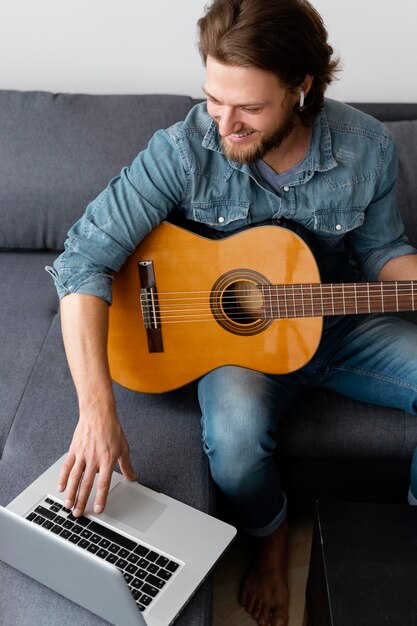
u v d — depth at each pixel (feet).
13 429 5.00
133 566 4.07
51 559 3.68
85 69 7.11
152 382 5.13
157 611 3.86
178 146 4.86
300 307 4.96
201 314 5.03
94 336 4.59
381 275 5.35
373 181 5.07
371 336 5.35
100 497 4.20
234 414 4.78
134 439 4.97
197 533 4.27
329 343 5.38
